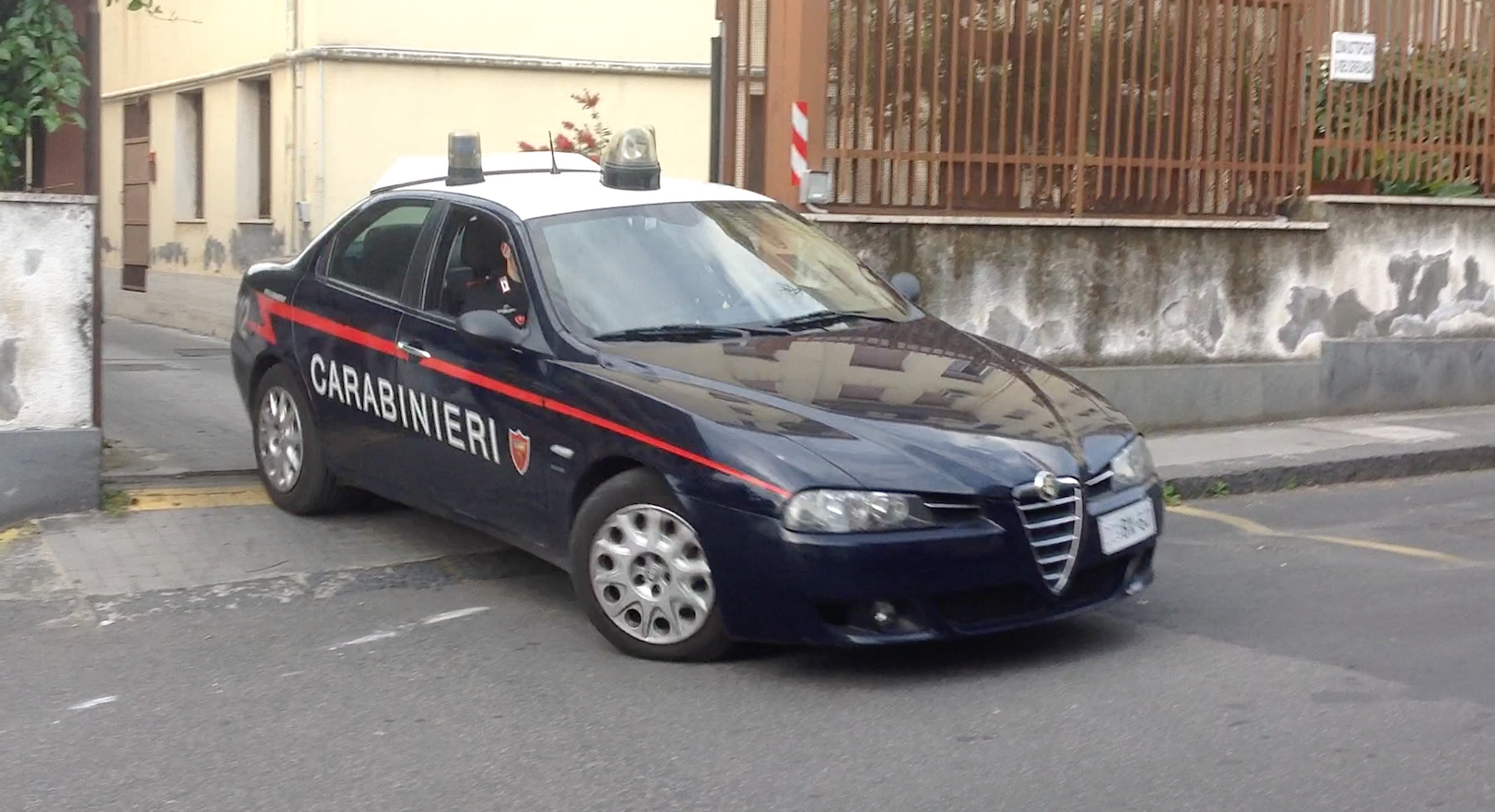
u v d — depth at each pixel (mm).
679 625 5512
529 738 4887
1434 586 6758
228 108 15062
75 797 4461
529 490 6027
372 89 13242
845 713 5086
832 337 6191
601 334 6016
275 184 13859
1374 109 11102
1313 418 10922
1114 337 10328
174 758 4762
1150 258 10367
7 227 7246
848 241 9539
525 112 13805
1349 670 5539
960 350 6273
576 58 13906
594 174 7230
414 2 13305
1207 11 10438
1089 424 5758
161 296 17062
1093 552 5418
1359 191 11172
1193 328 10547
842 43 9461
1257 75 10680
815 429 5281
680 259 6516
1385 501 8828
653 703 5195
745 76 9609
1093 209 10266
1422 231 11156
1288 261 10766
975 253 9883
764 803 4371
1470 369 11430
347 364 7051
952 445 5273
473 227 6695
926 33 9672
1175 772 4566
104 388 11273
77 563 6820
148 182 17406
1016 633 6008
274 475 7684
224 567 6844
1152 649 5801
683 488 5344
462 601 6441
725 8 9539
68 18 7379
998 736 4875
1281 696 5254
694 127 14461
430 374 6500
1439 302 11305
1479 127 11547
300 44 13195
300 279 7523
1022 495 5223
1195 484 8938
